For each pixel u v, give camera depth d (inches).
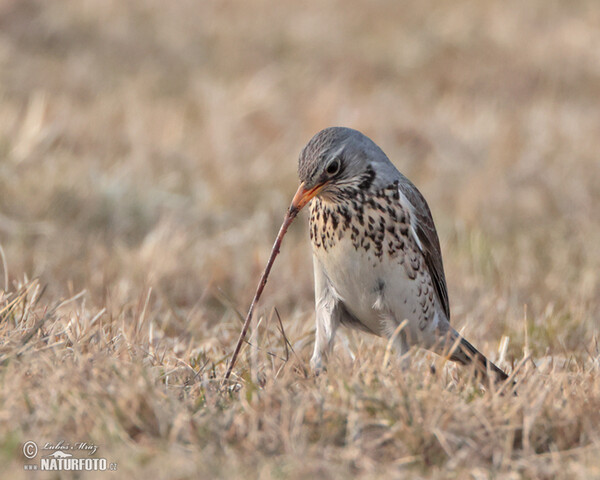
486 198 647.1
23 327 292.5
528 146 762.2
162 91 876.0
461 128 804.6
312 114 792.3
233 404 249.9
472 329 395.9
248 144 714.8
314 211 325.1
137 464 212.5
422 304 331.9
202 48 1029.8
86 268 450.3
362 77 982.4
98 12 1063.6
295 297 472.7
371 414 242.7
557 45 1080.8
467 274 504.4
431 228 340.8
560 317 398.9
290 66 987.9
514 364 331.6
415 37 1095.6
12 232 493.7
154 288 432.8
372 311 330.0
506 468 226.1
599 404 252.1
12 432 219.1
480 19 1176.8
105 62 946.1
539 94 964.0
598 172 711.7
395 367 269.0
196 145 689.6
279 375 288.5
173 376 283.9
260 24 1109.7
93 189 550.9
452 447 231.9
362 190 315.6
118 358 273.9
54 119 700.0
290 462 217.2
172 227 538.0
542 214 636.1
